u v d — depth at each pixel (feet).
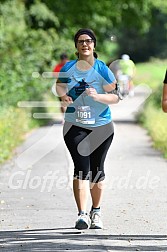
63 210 46.24
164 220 42.91
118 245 36.47
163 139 81.46
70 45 152.97
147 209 46.34
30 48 132.26
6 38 123.85
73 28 170.60
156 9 189.37
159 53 333.42
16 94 107.34
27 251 35.29
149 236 38.65
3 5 140.77
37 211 45.91
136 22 181.57
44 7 158.51
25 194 52.01
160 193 52.29
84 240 37.73
